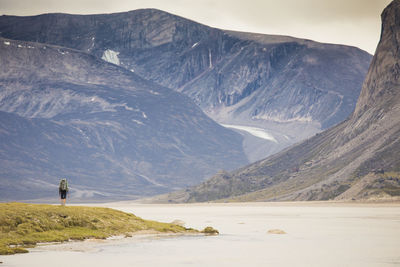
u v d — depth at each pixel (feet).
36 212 456.45
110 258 357.41
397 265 343.87
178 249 411.75
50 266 319.27
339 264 346.74
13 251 367.86
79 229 464.24
